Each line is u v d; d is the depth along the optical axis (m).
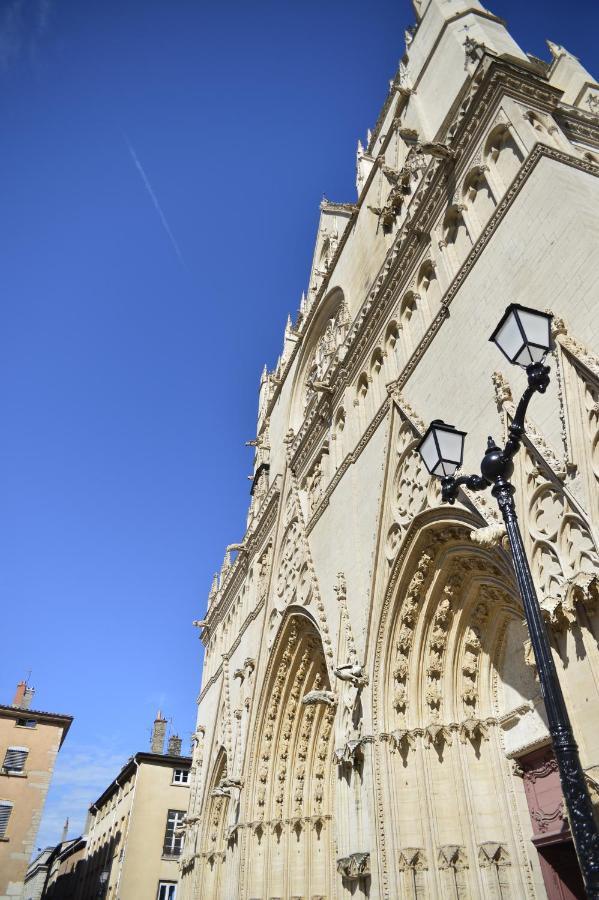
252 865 22.67
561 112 18.41
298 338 34.22
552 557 10.36
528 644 10.10
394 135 24.55
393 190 22.06
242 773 24.77
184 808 48.25
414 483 16.06
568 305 11.36
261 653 26.23
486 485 8.04
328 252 34.75
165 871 45.16
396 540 16.31
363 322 21.88
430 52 21.84
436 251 17.67
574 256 11.56
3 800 44.16
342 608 18.78
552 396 11.17
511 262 13.45
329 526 22.06
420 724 15.03
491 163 15.88
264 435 39.47
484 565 14.12
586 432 9.99
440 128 18.48
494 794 13.59
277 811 23.25
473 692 14.65
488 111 16.00
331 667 19.02
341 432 23.70
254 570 33.75
